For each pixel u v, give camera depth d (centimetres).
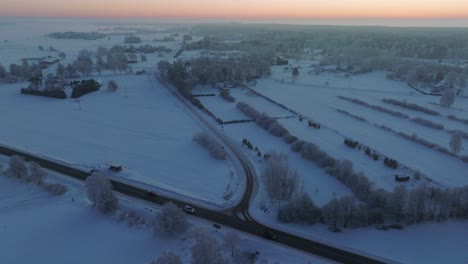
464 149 12044
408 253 6981
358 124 14812
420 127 14312
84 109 17312
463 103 17550
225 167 11056
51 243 7512
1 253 7225
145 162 11450
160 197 9312
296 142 12212
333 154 11744
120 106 17812
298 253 7062
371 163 11069
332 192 9369
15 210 8675
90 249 7312
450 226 7756
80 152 12231
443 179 10038
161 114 16550
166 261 5988
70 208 8756
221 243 7281
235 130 14350
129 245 7394
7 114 16538
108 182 8844
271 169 9156
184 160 11612
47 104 18162
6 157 11738
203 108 17162
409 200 7900
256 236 7631
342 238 7462
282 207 8469
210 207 8812
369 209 8031
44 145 12838
